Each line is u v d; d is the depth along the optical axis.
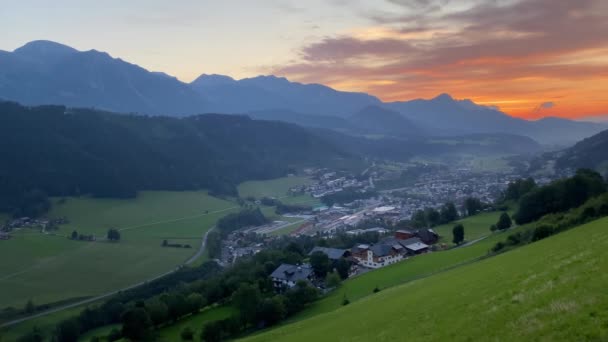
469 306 34.66
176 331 99.06
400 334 35.78
